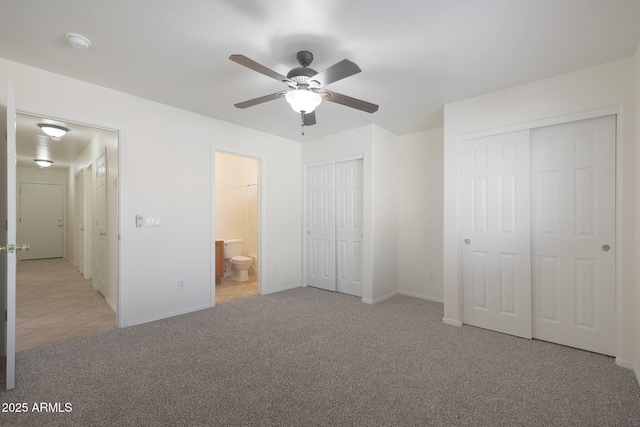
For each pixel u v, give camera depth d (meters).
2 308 2.34
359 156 4.04
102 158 3.94
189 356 2.36
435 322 3.16
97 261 4.38
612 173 2.38
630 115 2.24
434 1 1.66
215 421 1.63
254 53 2.21
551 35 1.98
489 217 2.95
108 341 2.63
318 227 4.66
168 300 3.28
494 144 2.92
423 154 4.19
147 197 3.12
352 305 3.77
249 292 4.41
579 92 2.45
